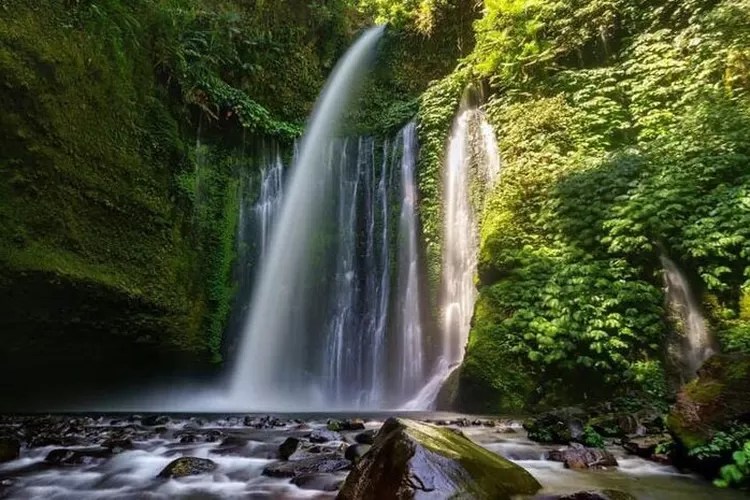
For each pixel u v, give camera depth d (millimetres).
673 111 10711
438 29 17312
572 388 8195
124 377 10492
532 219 10242
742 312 7738
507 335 8680
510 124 12258
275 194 13711
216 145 13148
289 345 12852
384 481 3115
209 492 3773
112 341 9664
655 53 11469
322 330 13281
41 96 8312
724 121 9344
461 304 11516
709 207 8445
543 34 13266
